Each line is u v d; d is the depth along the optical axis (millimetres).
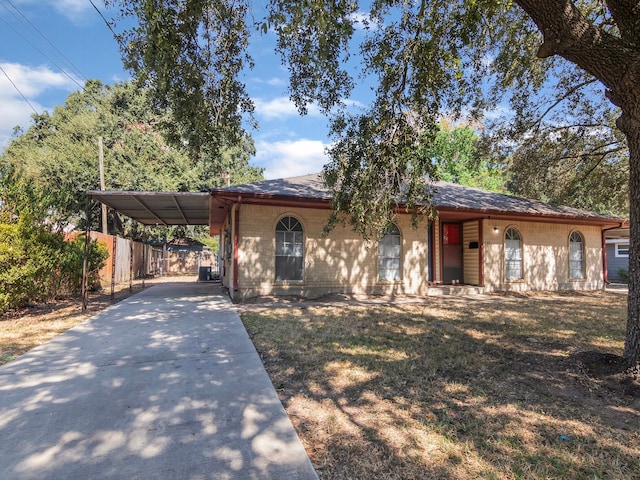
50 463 2539
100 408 3436
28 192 8812
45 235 9133
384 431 3088
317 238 11711
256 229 11109
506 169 18016
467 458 2697
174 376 4316
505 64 8875
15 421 3162
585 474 2516
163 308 9453
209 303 10391
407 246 12680
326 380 4270
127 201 11812
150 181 24797
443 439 2963
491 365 4863
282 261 11477
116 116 26391
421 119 6434
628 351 4301
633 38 4484
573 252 15453
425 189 8289
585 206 21969
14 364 4742
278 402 3598
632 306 4309
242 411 3389
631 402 3715
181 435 2945
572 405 3637
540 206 14906
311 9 4285
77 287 12523
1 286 7902
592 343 6012
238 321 7668
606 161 15164
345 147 7047
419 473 2510
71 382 4109
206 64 5777
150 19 4617
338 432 3072
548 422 3273
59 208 10141
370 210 7465
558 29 4238
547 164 14773
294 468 2521
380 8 6090
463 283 14719
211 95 6074
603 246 16078
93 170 23844
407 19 6172
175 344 5766
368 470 2537
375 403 3650
